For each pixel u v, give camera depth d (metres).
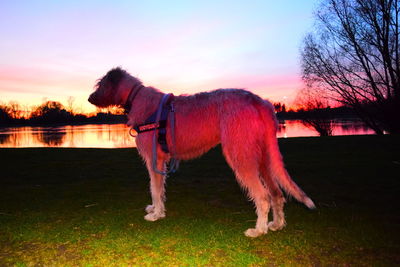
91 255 3.06
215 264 2.86
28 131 44.31
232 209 4.54
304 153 9.64
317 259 2.93
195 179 6.63
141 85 4.21
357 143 11.52
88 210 4.52
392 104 20.41
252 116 3.48
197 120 3.71
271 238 3.44
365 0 18.97
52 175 7.19
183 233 3.62
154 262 2.90
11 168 8.14
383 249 3.10
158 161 4.04
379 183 5.75
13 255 3.06
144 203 4.89
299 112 31.45
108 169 7.97
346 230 3.60
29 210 4.51
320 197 4.97
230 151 3.51
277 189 3.79
